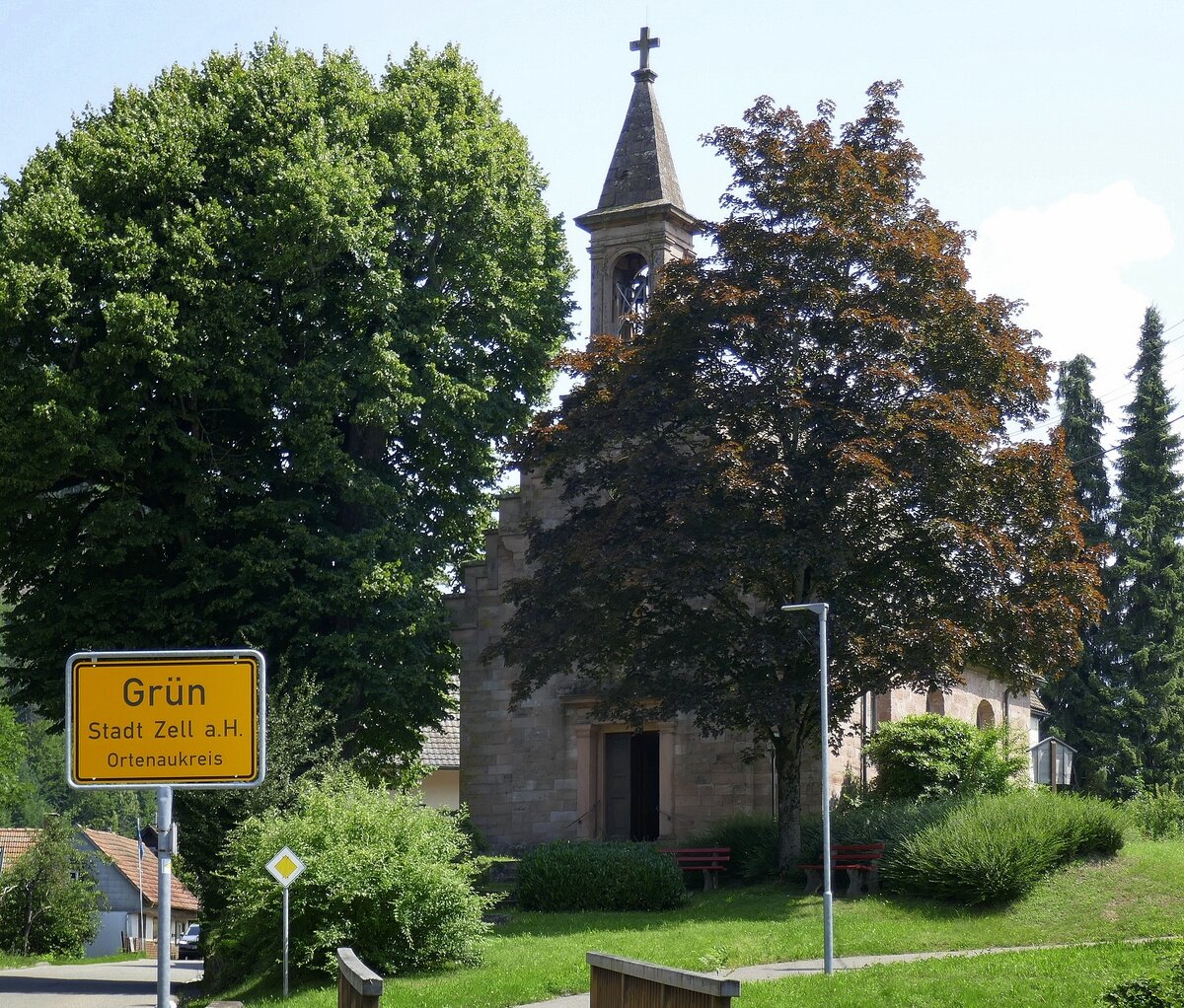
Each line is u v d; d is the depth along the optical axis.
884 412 28.88
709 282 30.23
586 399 32.53
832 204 30.67
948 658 27.55
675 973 11.48
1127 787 52.06
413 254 35.75
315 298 32.91
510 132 38.16
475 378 35.47
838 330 29.84
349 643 32.31
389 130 35.97
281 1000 21.67
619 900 28.64
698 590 28.09
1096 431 58.16
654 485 29.22
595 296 39.56
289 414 33.56
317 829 23.84
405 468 37.25
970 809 28.12
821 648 21.30
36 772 93.56
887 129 32.75
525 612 31.56
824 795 20.73
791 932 24.23
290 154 33.25
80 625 32.25
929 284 30.33
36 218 31.33
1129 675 55.00
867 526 29.30
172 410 32.03
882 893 27.22
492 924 25.53
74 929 56.56
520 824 37.19
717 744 34.97
